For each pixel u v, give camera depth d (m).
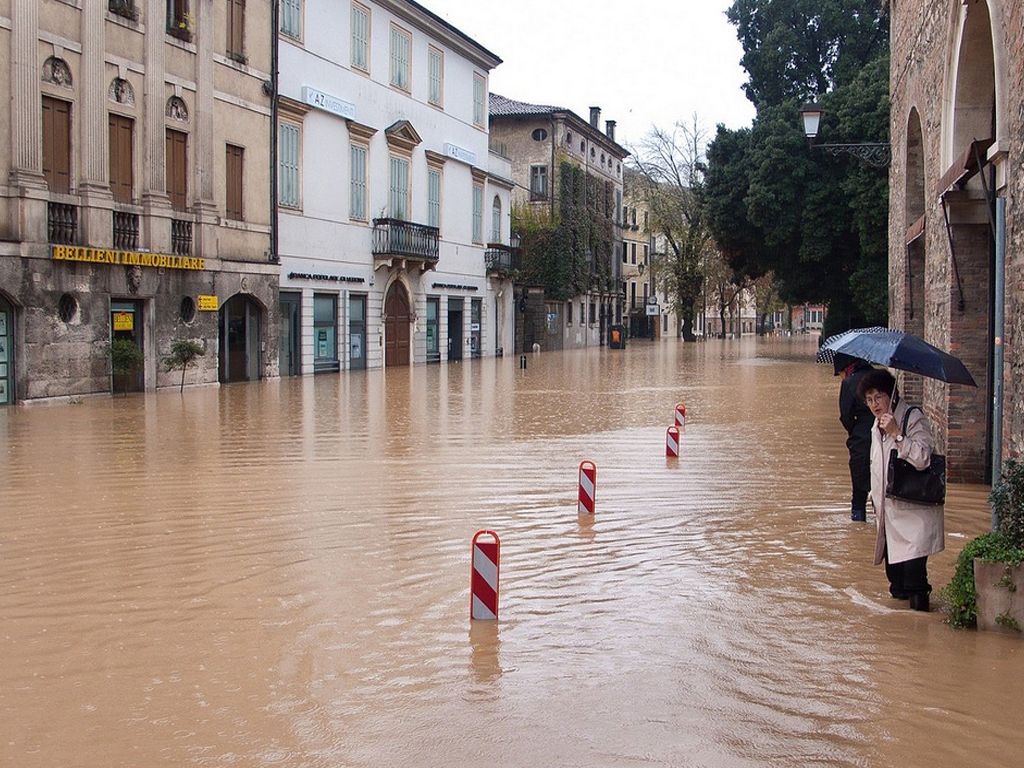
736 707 5.29
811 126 22.09
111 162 24.89
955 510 10.49
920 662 5.93
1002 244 7.85
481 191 51.47
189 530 9.70
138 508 10.79
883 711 5.22
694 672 5.81
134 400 24.19
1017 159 8.61
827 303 49.94
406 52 42.69
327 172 36.59
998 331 7.79
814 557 8.66
